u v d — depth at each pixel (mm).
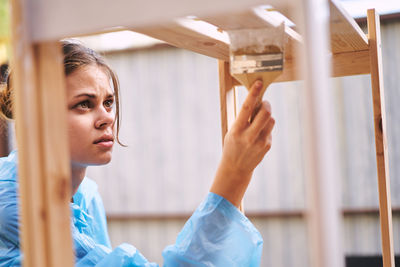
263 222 4527
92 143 971
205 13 470
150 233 4895
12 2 546
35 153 549
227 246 870
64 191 571
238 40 679
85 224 1260
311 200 429
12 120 1145
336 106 4230
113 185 4984
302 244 4414
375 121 1068
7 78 1123
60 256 560
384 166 1057
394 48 4102
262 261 4520
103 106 1009
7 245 999
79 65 951
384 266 1050
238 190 876
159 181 4848
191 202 4758
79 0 523
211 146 4684
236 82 1224
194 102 4738
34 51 552
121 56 4934
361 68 1136
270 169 4484
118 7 505
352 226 4227
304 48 428
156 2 489
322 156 424
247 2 454
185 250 874
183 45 881
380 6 3910
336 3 703
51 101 563
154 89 4844
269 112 753
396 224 4051
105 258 1003
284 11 688
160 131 4836
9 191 1037
